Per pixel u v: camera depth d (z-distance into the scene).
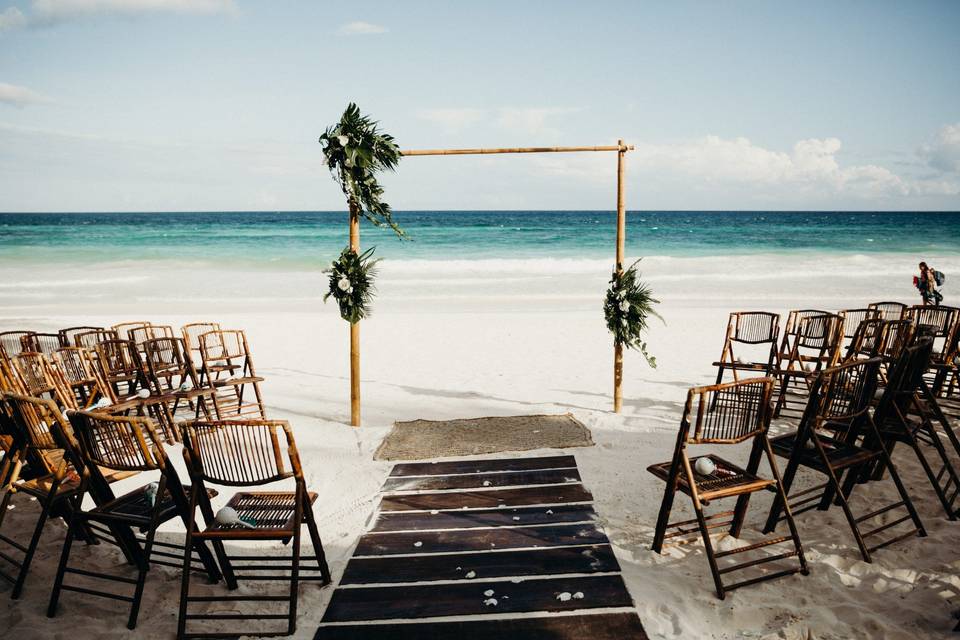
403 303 18.31
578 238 46.72
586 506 4.98
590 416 7.52
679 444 3.99
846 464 4.21
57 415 3.75
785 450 4.46
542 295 19.73
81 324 14.63
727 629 3.43
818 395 4.18
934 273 12.44
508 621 3.47
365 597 3.76
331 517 4.98
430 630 3.42
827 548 4.24
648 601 3.63
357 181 7.00
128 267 28.48
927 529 4.46
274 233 52.38
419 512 4.97
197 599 3.54
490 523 4.72
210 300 19.03
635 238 46.97
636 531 4.54
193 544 3.91
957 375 6.74
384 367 10.63
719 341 12.31
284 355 11.66
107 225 69.19
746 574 3.95
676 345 11.98
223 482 3.60
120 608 3.79
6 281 23.27
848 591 3.74
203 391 6.89
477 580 3.90
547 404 8.20
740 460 5.97
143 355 8.34
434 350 11.95
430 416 7.76
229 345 10.10
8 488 4.27
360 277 7.13
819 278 23.19
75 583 4.07
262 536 3.54
